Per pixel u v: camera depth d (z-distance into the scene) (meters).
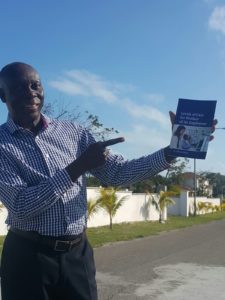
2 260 2.93
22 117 2.92
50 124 3.02
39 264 2.80
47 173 2.85
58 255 2.83
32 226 2.80
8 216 2.92
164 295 8.33
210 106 2.89
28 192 2.64
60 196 2.66
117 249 15.42
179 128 2.92
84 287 2.90
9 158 2.82
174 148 2.93
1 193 2.78
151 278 9.97
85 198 3.01
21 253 2.83
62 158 2.93
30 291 2.81
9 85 2.89
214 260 12.88
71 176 2.63
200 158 2.87
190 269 11.23
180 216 43.44
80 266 2.89
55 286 2.87
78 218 2.88
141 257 13.38
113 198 23.75
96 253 14.27
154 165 3.02
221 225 31.03
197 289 8.87
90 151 2.66
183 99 2.93
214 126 2.90
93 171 3.20
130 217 30.34
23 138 2.88
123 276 10.18
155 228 25.69
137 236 20.25
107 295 8.30
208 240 19.14
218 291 8.70
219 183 109.38
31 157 2.85
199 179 78.00
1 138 2.88
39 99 2.95
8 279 2.87
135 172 3.06
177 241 18.58
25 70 2.90
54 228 2.79
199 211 49.72
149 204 32.88
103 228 24.06
